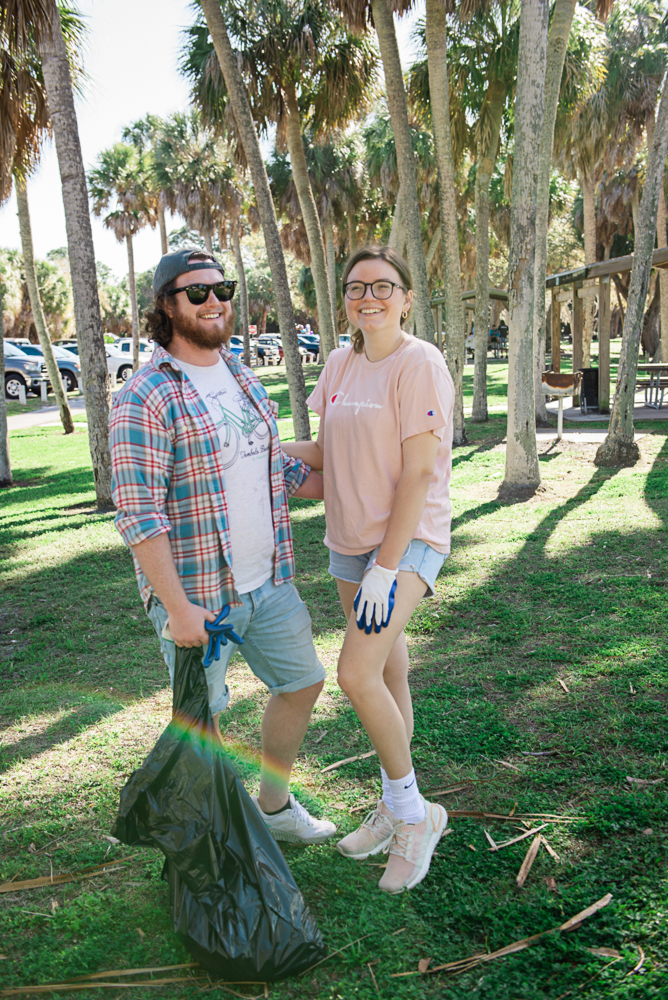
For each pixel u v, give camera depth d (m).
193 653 1.90
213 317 1.98
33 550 6.89
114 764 2.93
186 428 1.92
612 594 4.51
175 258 1.97
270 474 2.16
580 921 1.93
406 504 2.06
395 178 25.98
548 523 6.46
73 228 8.00
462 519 6.94
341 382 2.33
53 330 46.84
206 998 1.77
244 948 1.76
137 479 1.85
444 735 2.96
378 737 2.13
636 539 5.68
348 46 12.86
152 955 1.91
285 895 1.84
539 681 3.42
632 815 2.35
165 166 31.14
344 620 4.55
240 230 37.62
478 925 1.96
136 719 3.37
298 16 12.26
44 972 1.87
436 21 10.50
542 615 4.28
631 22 20.91
